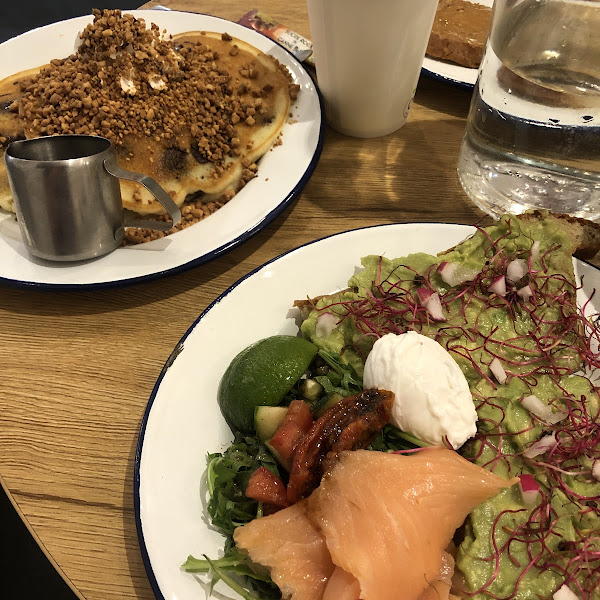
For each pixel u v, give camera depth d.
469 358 0.32
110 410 0.34
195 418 0.32
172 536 0.28
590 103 0.38
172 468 0.30
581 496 0.29
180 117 0.44
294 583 0.26
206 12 0.62
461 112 0.53
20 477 0.32
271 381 0.31
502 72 0.39
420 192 0.46
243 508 0.29
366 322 0.34
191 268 0.39
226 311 0.35
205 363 0.33
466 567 0.27
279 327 0.36
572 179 0.41
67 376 0.36
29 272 0.39
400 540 0.26
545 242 0.36
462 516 0.28
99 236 0.39
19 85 0.47
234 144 0.45
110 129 0.43
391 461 0.28
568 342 0.34
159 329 0.38
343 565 0.25
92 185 0.37
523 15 0.39
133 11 0.56
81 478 0.32
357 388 0.32
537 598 0.26
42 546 0.30
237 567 0.28
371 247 0.38
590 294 0.36
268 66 0.51
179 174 0.43
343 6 0.41
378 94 0.46
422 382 0.30
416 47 0.45
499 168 0.42
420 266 0.36
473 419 0.30
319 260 0.38
